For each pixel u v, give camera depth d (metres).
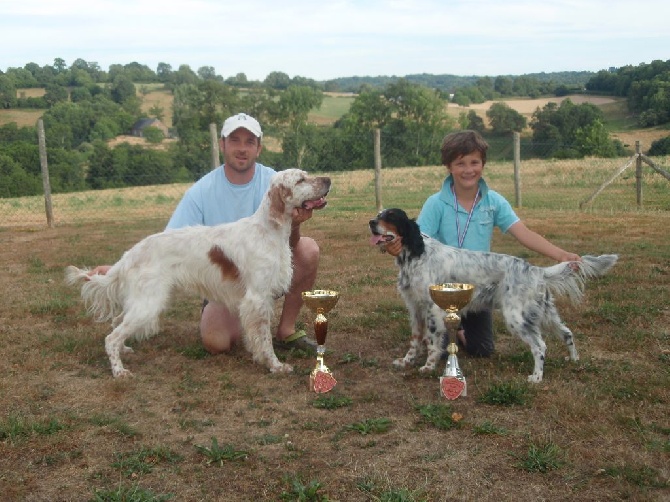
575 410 3.96
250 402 4.32
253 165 5.65
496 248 9.76
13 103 63.53
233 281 5.08
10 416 4.00
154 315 5.00
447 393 4.29
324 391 4.46
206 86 46.88
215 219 5.60
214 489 3.21
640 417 3.90
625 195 17.50
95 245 11.03
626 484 3.14
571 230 11.17
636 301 6.46
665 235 10.48
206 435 3.82
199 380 4.76
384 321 6.15
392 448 3.60
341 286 7.50
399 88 45.97
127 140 40.78
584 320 5.91
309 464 3.43
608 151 39.28
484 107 61.28
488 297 4.85
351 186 24.30
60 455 3.55
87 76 76.69
